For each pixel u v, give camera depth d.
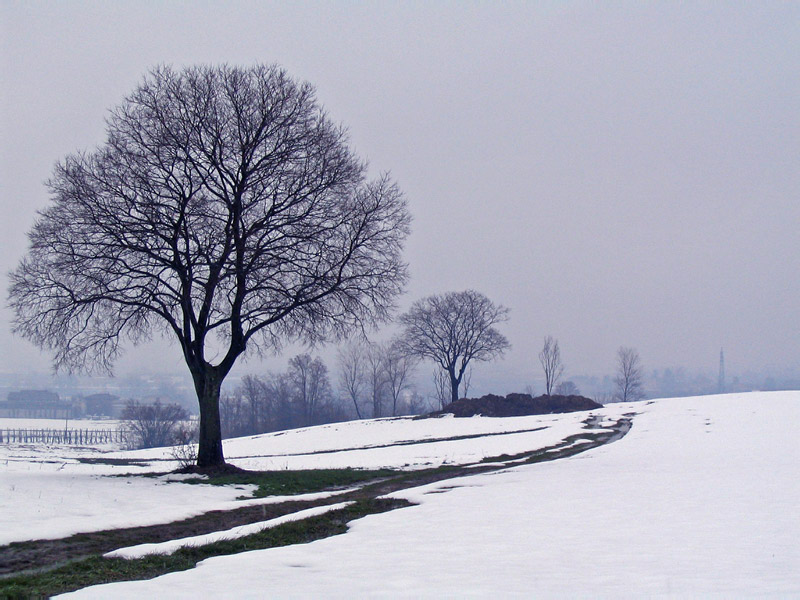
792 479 21.42
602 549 11.91
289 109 27.30
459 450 41.25
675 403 78.50
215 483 23.12
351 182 27.95
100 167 25.00
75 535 14.30
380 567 10.84
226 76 27.03
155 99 26.06
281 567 11.02
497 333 103.62
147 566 11.70
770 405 66.69
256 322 27.08
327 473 27.53
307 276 26.77
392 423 75.75
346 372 119.38
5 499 17.48
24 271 24.45
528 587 9.06
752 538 12.57
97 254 24.75
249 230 25.77
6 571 11.48
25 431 111.06
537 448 41.09
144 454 50.03
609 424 58.62
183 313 25.88
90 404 162.62
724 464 26.84
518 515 16.31
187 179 26.09
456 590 8.98
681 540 12.54
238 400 125.88
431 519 16.17
